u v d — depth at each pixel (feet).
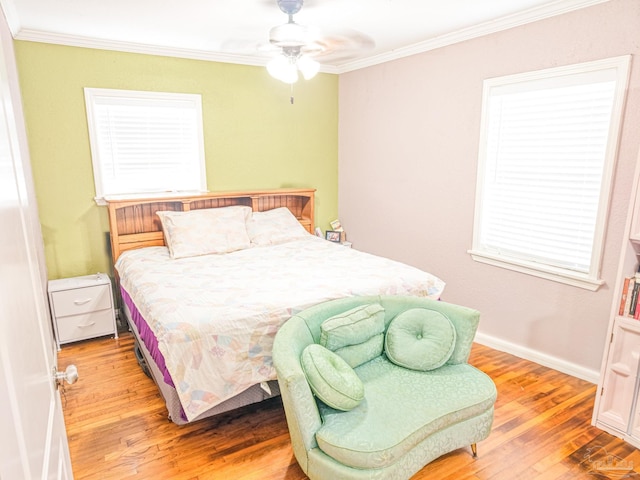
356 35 11.05
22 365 2.70
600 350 9.07
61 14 9.18
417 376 7.06
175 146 12.96
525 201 10.13
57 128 11.18
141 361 9.76
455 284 12.10
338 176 16.11
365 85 14.17
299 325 7.07
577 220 9.20
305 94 14.79
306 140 15.16
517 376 9.62
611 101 8.36
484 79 10.48
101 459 6.91
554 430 7.70
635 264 7.34
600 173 8.70
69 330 10.87
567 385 9.21
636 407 7.19
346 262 10.75
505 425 7.85
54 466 3.48
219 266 10.37
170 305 7.67
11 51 9.25
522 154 10.05
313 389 6.06
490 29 10.08
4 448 2.04
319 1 8.53
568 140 9.13
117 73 11.69
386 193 14.02
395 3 8.70
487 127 10.57
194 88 12.84
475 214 11.20
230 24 9.98
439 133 11.87
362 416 6.01
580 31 8.59
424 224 12.80
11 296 2.68
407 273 9.78
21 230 3.47
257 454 7.08
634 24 7.83
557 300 9.68
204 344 6.94
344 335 7.16
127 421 7.91
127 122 12.14
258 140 14.23
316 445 5.94
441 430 6.33
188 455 7.03
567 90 9.01
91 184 11.85
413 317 7.73
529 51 9.50
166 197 12.18
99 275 11.78
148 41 11.45
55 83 10.96
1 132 2.96
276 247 12.43
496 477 6.61
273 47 12.08
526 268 10.14
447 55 11.30
